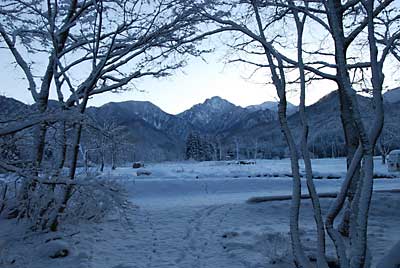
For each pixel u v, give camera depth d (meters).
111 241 9.38
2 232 8.82
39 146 9.45
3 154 8.88
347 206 8.82
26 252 8.02
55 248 7.92
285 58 6.19
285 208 13.20
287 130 5.17
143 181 22.14
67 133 9.70
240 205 14.24
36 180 8.21
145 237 9.89
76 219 10.66
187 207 14.61
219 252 8.20
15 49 10.34
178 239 9.61
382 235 9.36
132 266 7.13
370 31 4.53
